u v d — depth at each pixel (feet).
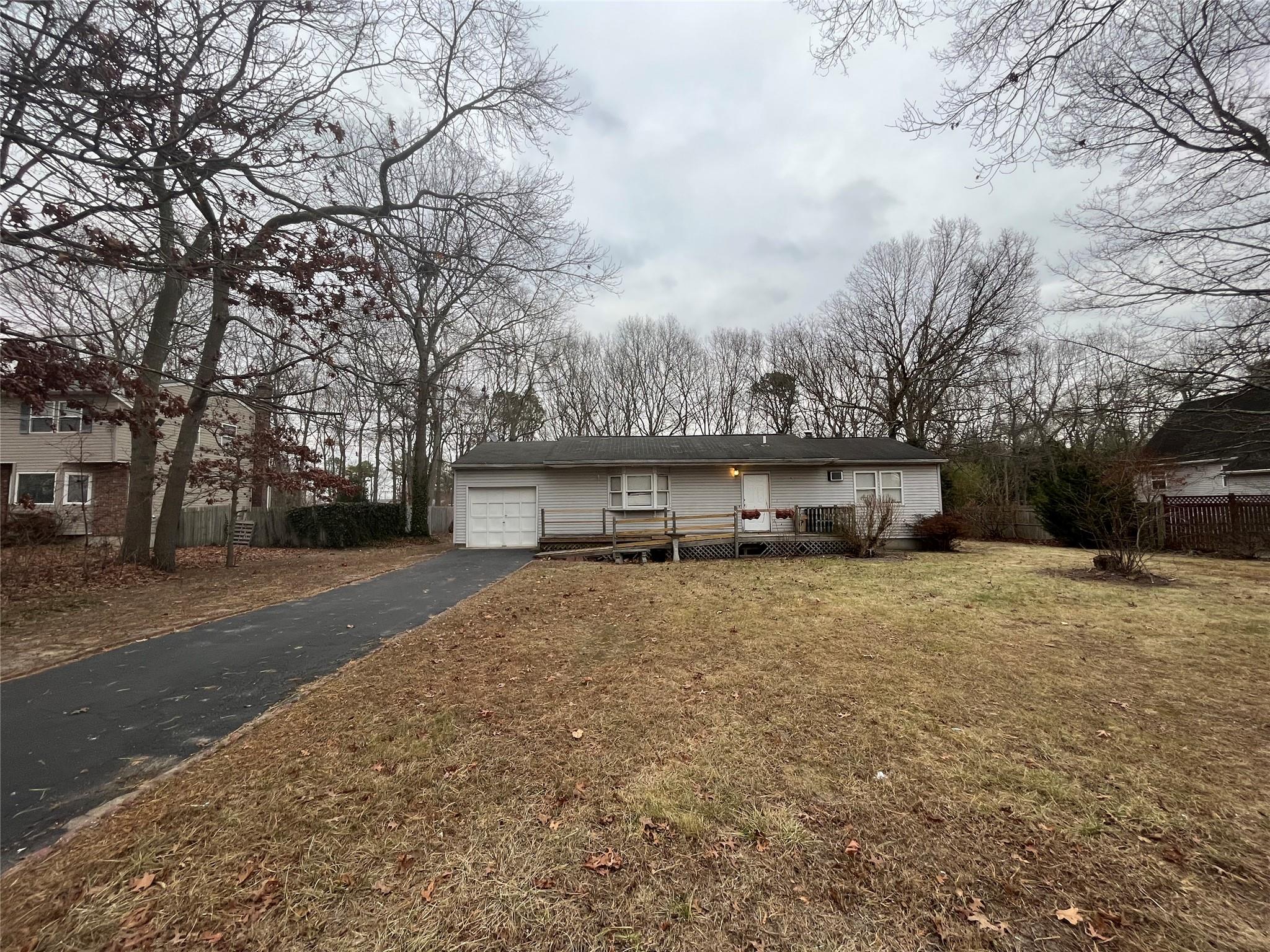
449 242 25.76
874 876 7.23
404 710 12.92
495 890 6.99
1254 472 54.80
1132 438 36.17
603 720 12.24
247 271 19.24
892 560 42.29
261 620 22.41
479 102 29.50
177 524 39.32
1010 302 74.13
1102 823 8.32
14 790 9.56
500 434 104.99
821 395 94.99
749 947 6.13
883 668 15.74
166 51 15.53
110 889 7.03
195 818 8.60
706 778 9.68
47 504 57.77
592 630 20.25
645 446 59.00
